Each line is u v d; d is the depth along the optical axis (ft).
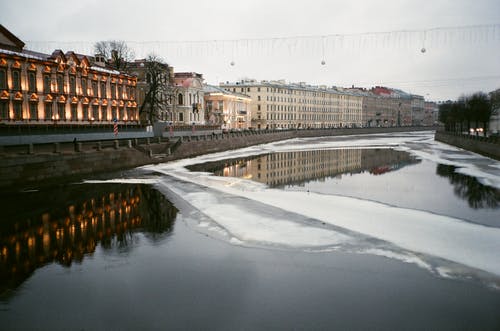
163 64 299.58
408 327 45.44
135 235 76.69
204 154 242.99
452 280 56.75
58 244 71.82
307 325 45.85
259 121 491.72
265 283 56.13
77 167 140.46
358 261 63.46
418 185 132.87
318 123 590.55
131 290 54.08
